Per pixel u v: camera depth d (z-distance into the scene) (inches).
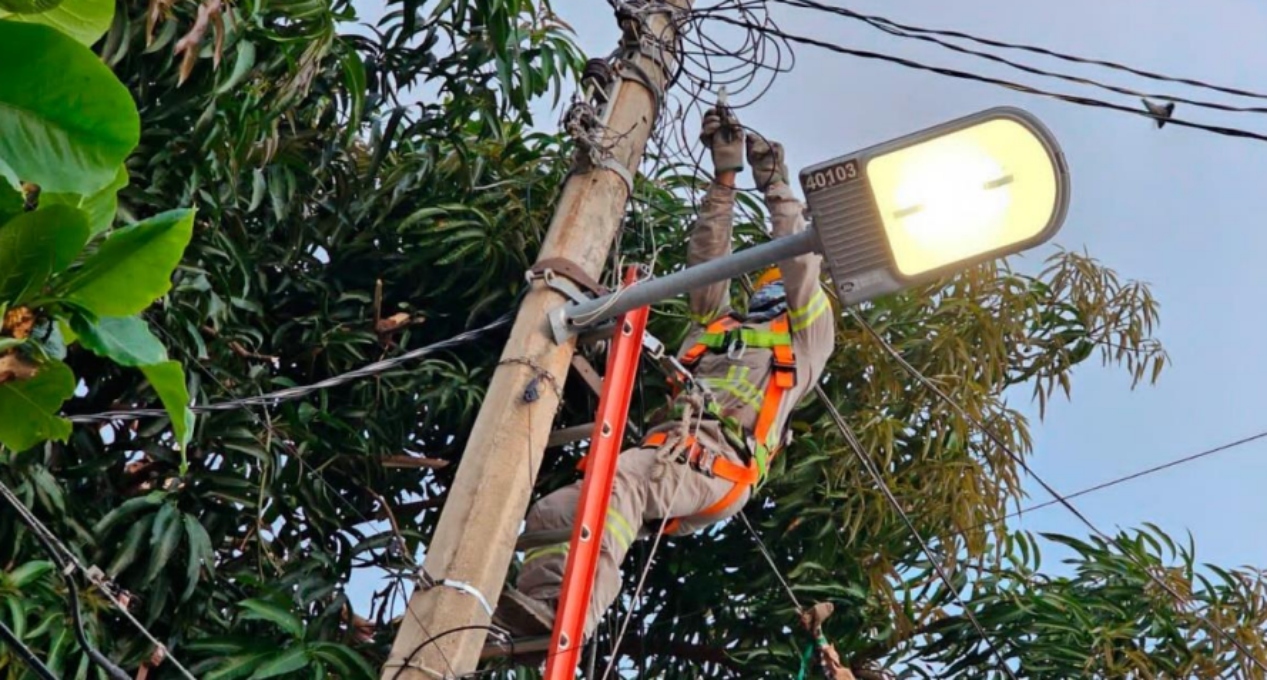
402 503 584.1
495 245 578.6
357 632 541.0
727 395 458.3
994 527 591.8
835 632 581.3
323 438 552.1
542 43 598.5
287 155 556.4
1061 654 575.2
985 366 605.6
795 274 463.2
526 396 410.0
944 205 362.9
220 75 484.7
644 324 427.5
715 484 443.8
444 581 379.6
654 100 498.9
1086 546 608.4
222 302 516.4
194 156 491.5
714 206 492.7
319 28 506.0
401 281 594.6
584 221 451.5
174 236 196.9
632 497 430.6
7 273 187.3
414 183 585.6
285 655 448.5
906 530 584.7
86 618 447.8
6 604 429.7
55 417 199.3
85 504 493.7
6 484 448.8
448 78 586.2
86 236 187.0
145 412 428.8
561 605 387.2
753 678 588.4
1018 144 359.9
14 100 180.5
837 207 370.3
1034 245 361.4
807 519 577.3
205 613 481.1
